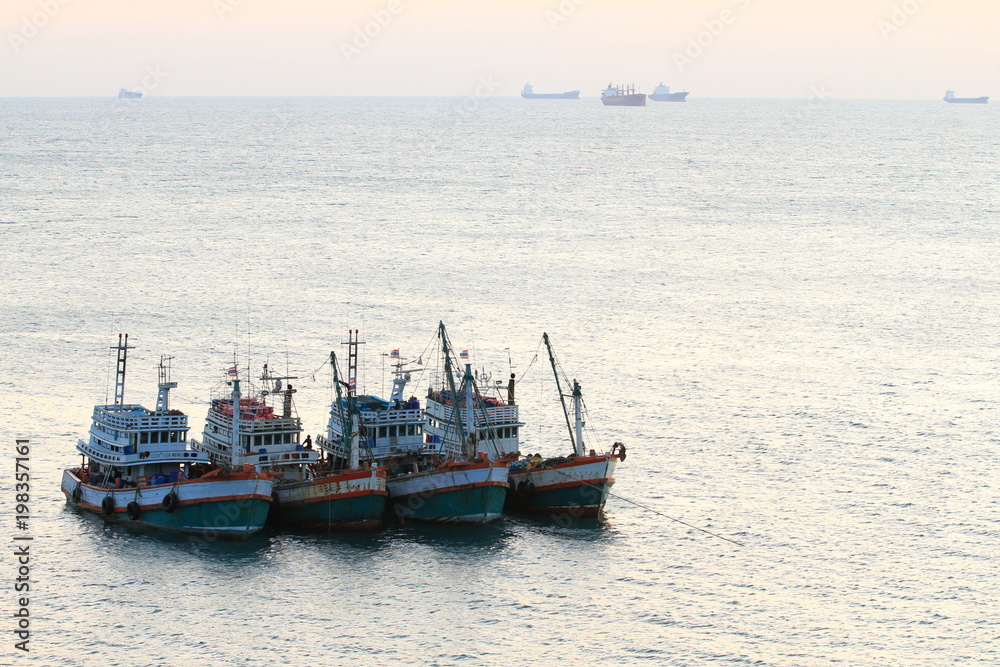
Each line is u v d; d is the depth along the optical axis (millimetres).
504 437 146875
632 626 112125
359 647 107375
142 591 116875
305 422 166375
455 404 141375
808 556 127688
